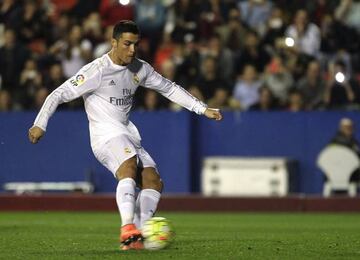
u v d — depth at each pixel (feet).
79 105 194.08
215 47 196.54
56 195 187.11
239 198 184.24
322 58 200.64
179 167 186.19
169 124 185.88
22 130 189.37
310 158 184.85
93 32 205.05
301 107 187.93
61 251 89.04
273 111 185.47
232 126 186.60
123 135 88.07
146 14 211.00
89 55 199.52
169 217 167.84
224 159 185.47
